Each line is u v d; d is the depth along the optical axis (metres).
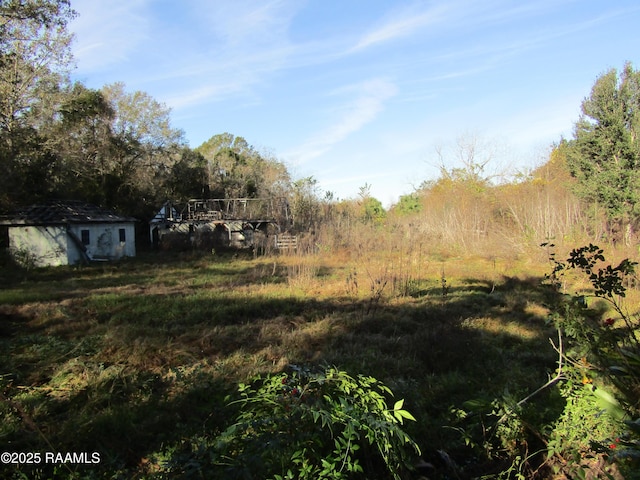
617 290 3.66
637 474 2.51
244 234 33.28
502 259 19.67
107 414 4.29
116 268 19.47
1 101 23.31
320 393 3.03
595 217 18.67
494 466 3.44
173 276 16.67
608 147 19.28
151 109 38.19
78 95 30.95
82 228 23.59
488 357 6.31
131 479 3.34
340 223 24.78
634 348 3.63
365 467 3.08
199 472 2.40
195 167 41.94
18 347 6.95
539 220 19.58
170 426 4.22
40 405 4.56
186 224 34.12
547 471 3.31
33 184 24.61
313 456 2.57
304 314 9.43
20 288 13.88
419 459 3.41
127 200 33.75
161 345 6.91
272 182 48.94
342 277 14.31
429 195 34.28
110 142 33.31
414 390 4.50
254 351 6.83
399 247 17.06
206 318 9.15
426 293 12.09
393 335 7.59
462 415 3.94
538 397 4.50
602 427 3.18
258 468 2.42
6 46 21.17
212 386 5.09
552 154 30.62
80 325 8.47
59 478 3.39
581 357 3.75
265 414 2.71
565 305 3.79
